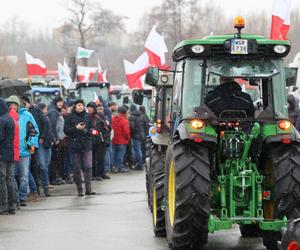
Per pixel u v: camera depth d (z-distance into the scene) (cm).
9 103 2764
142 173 4512
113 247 1959
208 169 1778
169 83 2542
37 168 3216
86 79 7062
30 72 5731
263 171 1861
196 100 1858
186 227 1778
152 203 2320
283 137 1778
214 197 1844
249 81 1916
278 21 2725
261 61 1872
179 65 1967
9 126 2591
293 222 1256
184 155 1789
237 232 2234
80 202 3016
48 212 2694
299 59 3872
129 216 2555
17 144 2675
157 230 2102
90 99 6419
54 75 9594
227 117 1848
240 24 1833
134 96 3144
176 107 1961
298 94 3666
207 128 1789
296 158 1773
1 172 2616
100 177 4034
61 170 3819
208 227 1778
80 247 1962
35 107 3238
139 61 4344
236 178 1791
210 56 1866
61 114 3738
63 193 3394
